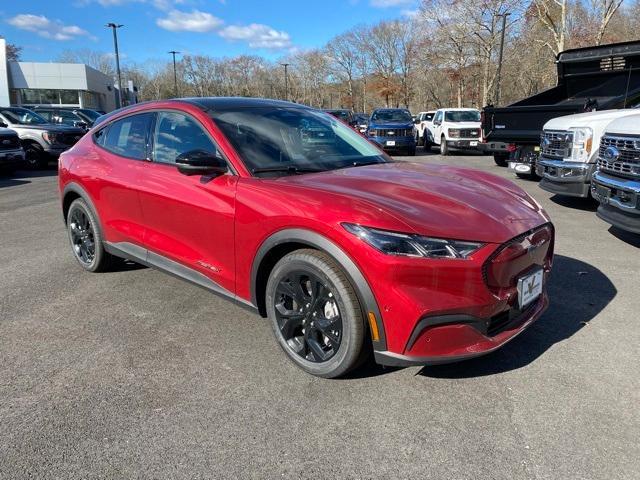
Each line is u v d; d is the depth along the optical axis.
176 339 3.42
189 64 94.69
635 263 4.87
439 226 2.53
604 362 3.03
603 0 34.16
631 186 4.97
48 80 43.97
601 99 9.69
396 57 71.56
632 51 8.57
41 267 5.00
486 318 2.57
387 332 2.53
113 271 4.84
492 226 2.66
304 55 93.94
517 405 2.62
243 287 3.18
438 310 2.44
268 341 3.38
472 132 18.38
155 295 4.22
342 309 2.64
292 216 2.74
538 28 42.88
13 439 2.40
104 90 52.91
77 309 3.94
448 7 44.59
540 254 2.94
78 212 4.71
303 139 3.74
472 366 3.01
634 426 2.45
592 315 3.68
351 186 2.95
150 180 3.74
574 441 2.35
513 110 10.30
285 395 2.74
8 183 11.59
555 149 7.38
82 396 2.75
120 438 2.40
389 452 2.29
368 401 2.68
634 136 5.01
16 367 3.06
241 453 2.30
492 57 45.38
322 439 2.39
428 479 2.13
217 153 3.36
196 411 2.61
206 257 3.40
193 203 3.36
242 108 3.78
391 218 2.52
